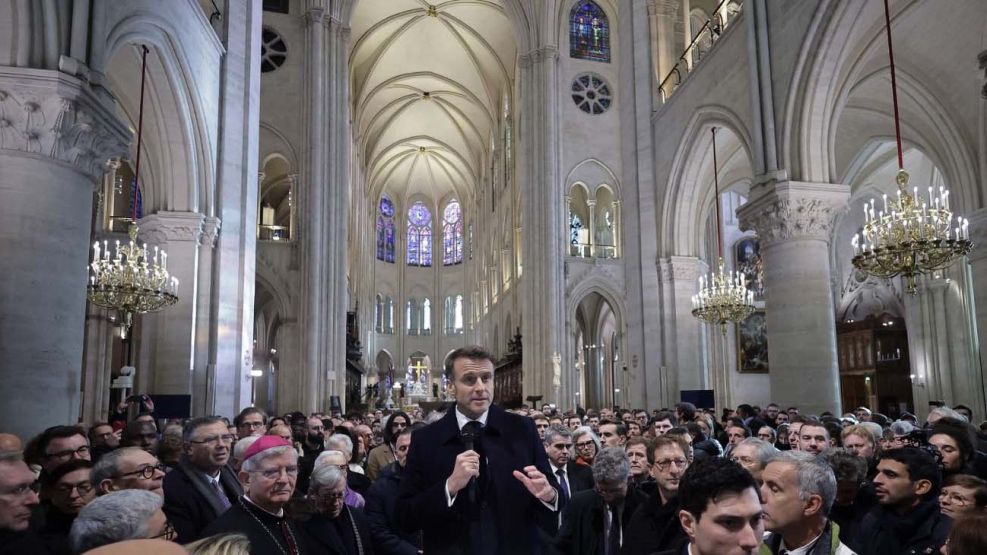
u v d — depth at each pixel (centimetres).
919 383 2448
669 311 1969
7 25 889
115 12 1160
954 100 1666
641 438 619
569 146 3434
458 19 4272
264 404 3994
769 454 468
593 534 504
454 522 365
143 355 1730
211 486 530
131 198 2478
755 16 1485
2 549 356
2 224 859
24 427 845
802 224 1349
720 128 1825
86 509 297
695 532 275
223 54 1753
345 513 490
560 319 3238
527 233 3350
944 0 1456
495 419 393
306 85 3022
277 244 2881
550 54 3428
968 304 2328
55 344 890
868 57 1428
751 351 3139
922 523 415
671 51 2155
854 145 2172
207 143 1645
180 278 1573
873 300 2864
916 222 1103
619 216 3453
